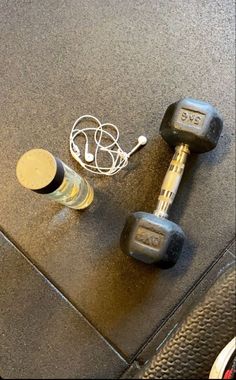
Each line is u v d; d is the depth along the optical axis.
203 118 0.93
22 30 1.09
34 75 1.07
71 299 0.99
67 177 0.90
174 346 0.87
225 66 1.04
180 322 0.89
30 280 1.00
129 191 1.02
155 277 0.98
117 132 1.04
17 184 1.04
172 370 0.86
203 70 1.04
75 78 1.07
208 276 0.98
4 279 1.00
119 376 0.95
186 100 0.95
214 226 0.99
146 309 0.97
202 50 1.05
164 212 0.95
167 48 1.06
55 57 1.08
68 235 1.01
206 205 1.00
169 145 1.02
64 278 1.00
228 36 1.05
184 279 0.98
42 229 1.02
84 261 1.00
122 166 1.02
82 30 1.08
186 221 1.00
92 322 0.97
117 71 1.06
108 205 1.02
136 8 1.08
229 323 0.87
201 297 0.90
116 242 1.00
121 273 0.99
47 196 0.96
